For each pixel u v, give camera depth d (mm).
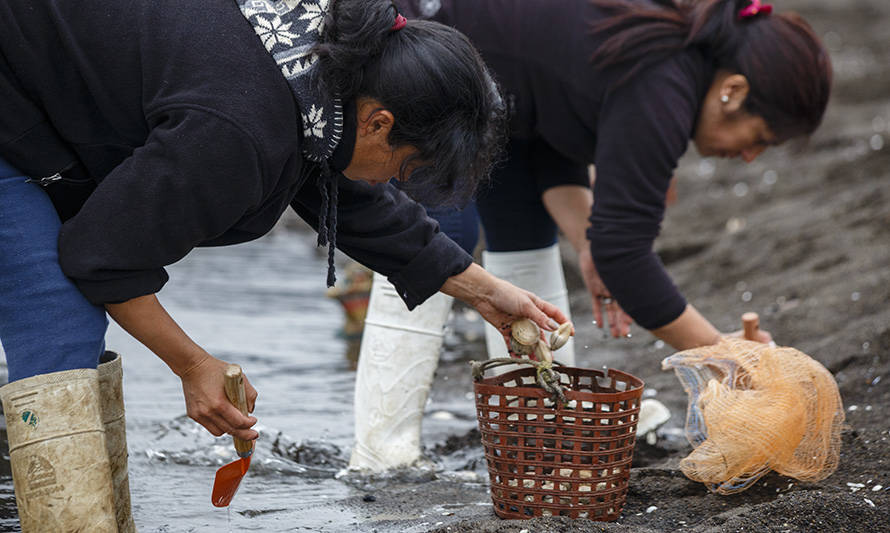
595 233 6820
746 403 5980
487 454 5840
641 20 6617
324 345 12555
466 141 4781
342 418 9234
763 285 12953
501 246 8188
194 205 4500
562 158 8031
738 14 6734
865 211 14547
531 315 5875
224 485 5367
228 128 4414
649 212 6711
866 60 31312
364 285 13234
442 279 5809
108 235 4539
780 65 6574
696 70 6660
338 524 6078
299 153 4781
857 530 5355
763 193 17859
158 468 7527
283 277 17406
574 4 6797
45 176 4879
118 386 5184
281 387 10438
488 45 6977
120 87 4633
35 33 4648
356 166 4961
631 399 5656
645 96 6551
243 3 4645
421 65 4633
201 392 4992
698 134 7016
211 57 4484
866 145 18938
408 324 7348
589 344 11812
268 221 5098
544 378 5602
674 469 6566
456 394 10422
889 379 8352
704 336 7012
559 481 5645
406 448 7379
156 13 4598
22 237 4715
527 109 7172
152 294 4852
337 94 4633
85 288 4668
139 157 4492
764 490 6160
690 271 14547
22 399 4578
